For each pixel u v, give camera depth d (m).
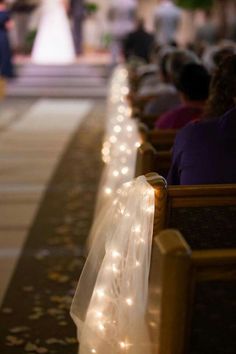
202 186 1.72
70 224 4.27
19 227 4.20
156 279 1.23
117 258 1.79
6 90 12.37
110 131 6.34
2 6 11.86
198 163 2.07
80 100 11.84
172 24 13.35
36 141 7.46
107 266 1.81
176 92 4.14
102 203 3.85
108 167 4.35
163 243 1.14
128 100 5.02
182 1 13.84
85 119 9.37
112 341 1.79
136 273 1.67
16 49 16.66
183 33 17.34
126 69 8.66
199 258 1.14
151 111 4.17
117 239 1.79
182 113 3.19
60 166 6.12
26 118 9.47
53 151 6.87
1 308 2.94
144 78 6.42
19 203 4.80
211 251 1.17
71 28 16.31
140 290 1.64
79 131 8.24
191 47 8.20
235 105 2.42
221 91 2.43
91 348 1.85
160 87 4.91
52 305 2.98
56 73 13.49
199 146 2.08
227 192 1.70
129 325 1.62
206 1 13.73
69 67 13.70
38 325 2.77
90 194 5.08
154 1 17.64
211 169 2.05
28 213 4.53
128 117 4.48
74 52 15.48
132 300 1.63
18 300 3.04
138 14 17.55
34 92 12.31
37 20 16.69
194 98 3.17
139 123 3.51
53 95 12.09
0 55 12.16
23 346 2.58
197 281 1.17
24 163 6.24
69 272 3.39
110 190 3.78
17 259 3.60
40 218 4.41
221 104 2.44
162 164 2.51
